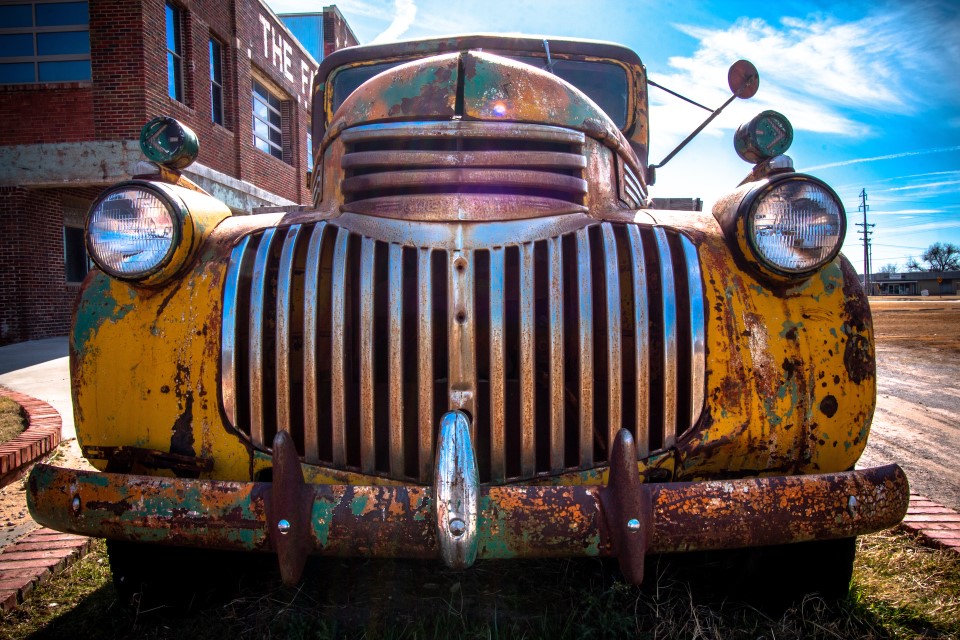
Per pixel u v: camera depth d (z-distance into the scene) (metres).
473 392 1.90
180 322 2.05
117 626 2.24
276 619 2.15
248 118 14.97
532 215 2.04
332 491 1.68
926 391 7.34
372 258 1.99
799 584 2.25
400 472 1.93
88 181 11.20
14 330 11.23
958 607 2.30
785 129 2.16
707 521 1.67
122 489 1.79
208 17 13.30
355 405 2.09
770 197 1.98
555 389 1.93
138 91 11.19
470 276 1.94
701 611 2.18
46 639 2.18
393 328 1.94
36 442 4.16
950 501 3.55
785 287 2.04
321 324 2.12
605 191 2.32
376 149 2.18
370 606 2.25
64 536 3.05
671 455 1.94
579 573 2.48
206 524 1.72
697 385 1.95
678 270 2.07
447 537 1.53
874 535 3.04
